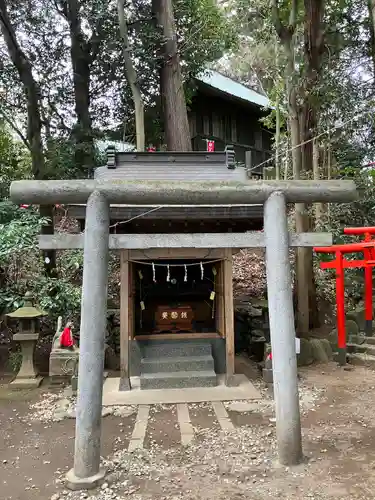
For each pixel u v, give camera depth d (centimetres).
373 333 820
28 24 1052
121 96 1157
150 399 566
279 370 379
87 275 372
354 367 722
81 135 1093
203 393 585
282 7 957
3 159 1070
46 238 386
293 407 377
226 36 1116
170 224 589
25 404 563
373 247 732
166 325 679
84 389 359
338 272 750
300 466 375
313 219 952
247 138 1708
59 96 1102
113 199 386
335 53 930
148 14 1038
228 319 619
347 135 1006
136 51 966
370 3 639
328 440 434
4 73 1013
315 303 898
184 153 600
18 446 441
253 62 1279
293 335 385
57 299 722
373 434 450
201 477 363
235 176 585
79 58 1100
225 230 616
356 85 924
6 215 821
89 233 376
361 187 1063
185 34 1111
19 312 631
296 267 841
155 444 436
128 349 604
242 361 752
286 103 925
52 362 624
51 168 973
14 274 798
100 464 375
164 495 335
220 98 1531
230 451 412
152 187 387
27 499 337
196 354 651
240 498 328
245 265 1261
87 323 366
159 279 745
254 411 525
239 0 1047
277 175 962
